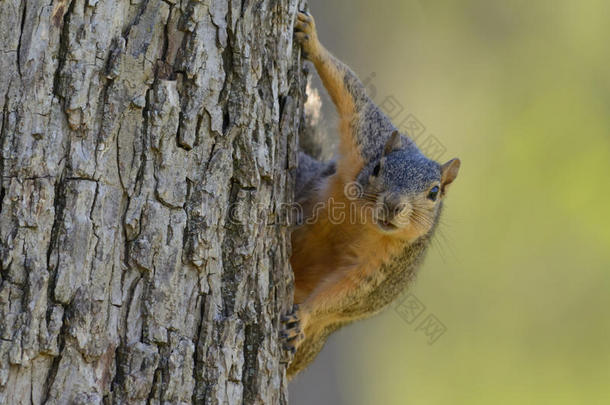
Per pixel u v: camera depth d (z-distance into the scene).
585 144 22.47
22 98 5.69
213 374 6.67
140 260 6.26
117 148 6.14
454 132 22.16
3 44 5.64
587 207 22.61
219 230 6.83
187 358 6.50
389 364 21.72
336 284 10.52
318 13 19.00
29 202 5.68
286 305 8.00
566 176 22.70
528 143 22.81
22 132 5.68
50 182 5.77
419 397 21.84
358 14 19.73
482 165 22.56
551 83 22.75
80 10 5.91
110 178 6.10
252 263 7.11
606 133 22.38
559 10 22.91
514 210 22.84
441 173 10.87
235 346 6.86
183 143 6.55
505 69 22.34
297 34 8.80
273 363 7.32
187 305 6.58
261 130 7.22
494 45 22.31
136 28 6.26
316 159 12.50
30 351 5.61
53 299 5.76
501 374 22.80
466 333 23.08
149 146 6.32
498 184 22.67
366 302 11.02
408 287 11.87
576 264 22.89
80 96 5.89
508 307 23.19
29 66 5.71
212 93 6.76
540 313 23.16
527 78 22.53
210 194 6.73
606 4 22.72
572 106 22.67
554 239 23.02
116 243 6.14
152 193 6.36
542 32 22.72
